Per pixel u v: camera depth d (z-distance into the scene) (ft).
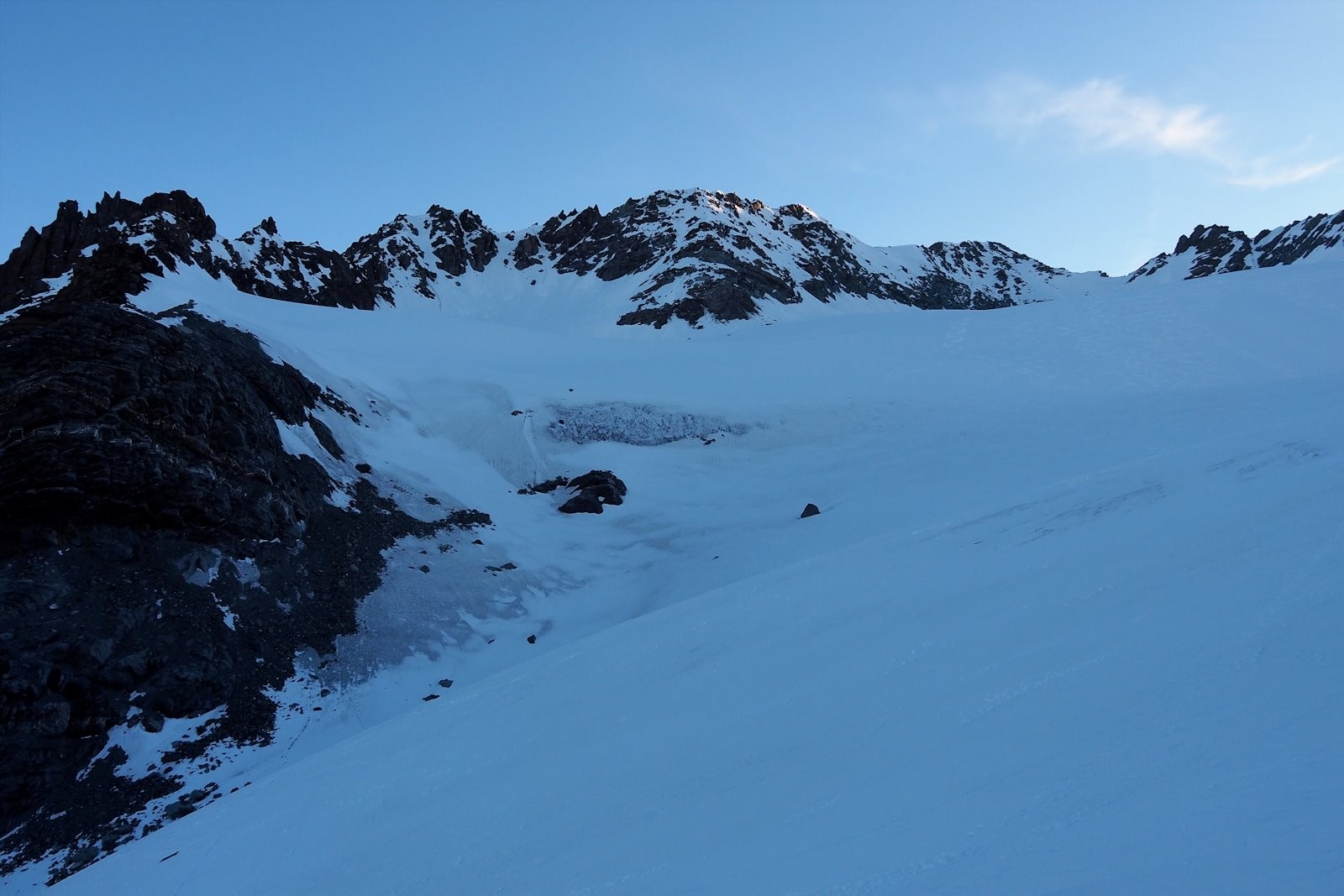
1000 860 14.38
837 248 516.73
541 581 106.42
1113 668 21.72
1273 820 12.19
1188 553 28.63
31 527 73.97
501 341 247.50
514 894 22.40
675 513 129.49
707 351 241.55
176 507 81.51
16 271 207.72
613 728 35.04
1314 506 28.25
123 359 86.84
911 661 28.89
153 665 70.69
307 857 33.68
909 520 96.89
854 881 15.66
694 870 19.25
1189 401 133.59
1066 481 50.57
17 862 56.29
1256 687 17.46
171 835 46.14
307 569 89.76
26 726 62.64
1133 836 13.41
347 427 133.39
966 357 209.77
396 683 81.87
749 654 37.81
